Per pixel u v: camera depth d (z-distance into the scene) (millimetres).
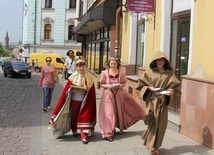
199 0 6883
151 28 9820
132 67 11953
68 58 12141
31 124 8656
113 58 7199
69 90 6871
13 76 31844
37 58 43031
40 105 12289
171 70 5691
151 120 5543
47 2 52094
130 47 12039
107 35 16312
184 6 8219
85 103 6875
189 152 5938
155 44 9477
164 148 6172
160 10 9148
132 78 10836
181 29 8398
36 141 6852
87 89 6863
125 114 7387
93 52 21250
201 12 6785
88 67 23641
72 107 6984
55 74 10984
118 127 7336
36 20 51969
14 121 9055
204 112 6309
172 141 6648
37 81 27250
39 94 16281
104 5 13734
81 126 6777
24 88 19844
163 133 5652
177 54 8547
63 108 6887
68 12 52250
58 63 42094
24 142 6824
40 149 6258
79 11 27922
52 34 52344
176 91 5656
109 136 6793
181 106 7273
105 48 16750
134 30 12000
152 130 5645
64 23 52281
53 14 52156
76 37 26000
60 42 52406
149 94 5648
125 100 7387
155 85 5617
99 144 6566
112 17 13836
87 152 6031
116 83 7168
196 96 6605
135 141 6766
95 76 18828
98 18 13867
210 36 6398
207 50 6496
